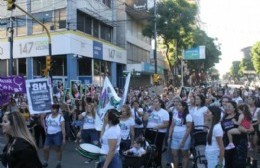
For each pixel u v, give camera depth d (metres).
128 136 9.71
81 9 35.53
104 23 41.88
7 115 5.04
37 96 12.12
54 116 10.88
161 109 10.34
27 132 4.95
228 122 8.49
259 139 11.02
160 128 10.18
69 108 16.77
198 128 9.78
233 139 8.41
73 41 32.59
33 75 34.56
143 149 8.87
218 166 7.38
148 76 54.56
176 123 9.58
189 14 40.34
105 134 7.07
